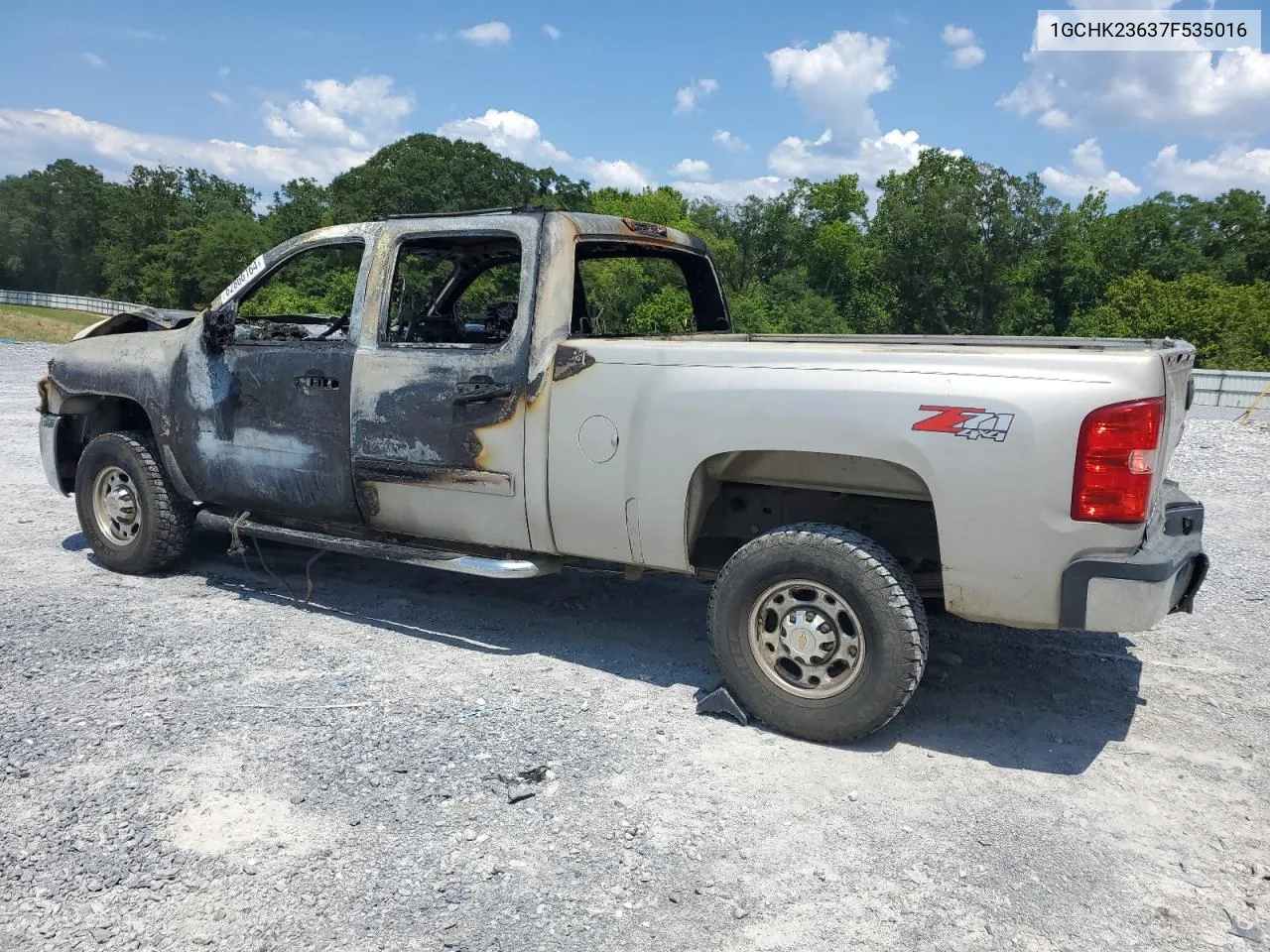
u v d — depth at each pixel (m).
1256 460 11.45
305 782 3.39
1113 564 3.31
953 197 65.00
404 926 2.66
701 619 5.31
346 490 4.89
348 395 4.79
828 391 3.65
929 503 4.06
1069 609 3.39
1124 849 3.12
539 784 3.42
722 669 3.96
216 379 5.25
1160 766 3.71
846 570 3.62
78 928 2.61
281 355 5.02
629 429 4.05
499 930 2.65
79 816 3.13
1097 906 2.82
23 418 12.45
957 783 3.53
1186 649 4.99
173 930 2.61
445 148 64.62
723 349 3.91
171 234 92.88
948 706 4.23
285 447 5.05
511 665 4.55
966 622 5.37
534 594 5.66
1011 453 3.38
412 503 4.71
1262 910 2.81
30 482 8.59
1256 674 4.65
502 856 3.00
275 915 2.68
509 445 4.35
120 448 5.66
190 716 3.88
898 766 3.65
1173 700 4.34
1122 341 4.50
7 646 4.55
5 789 3.29
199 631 4.88
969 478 3.44
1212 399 22.11
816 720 3.74
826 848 3.08
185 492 5.55
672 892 2.84
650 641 4.94
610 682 4.38
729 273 87.50
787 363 3.78
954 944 2.64
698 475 4.00
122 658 4.46
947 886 2.90
